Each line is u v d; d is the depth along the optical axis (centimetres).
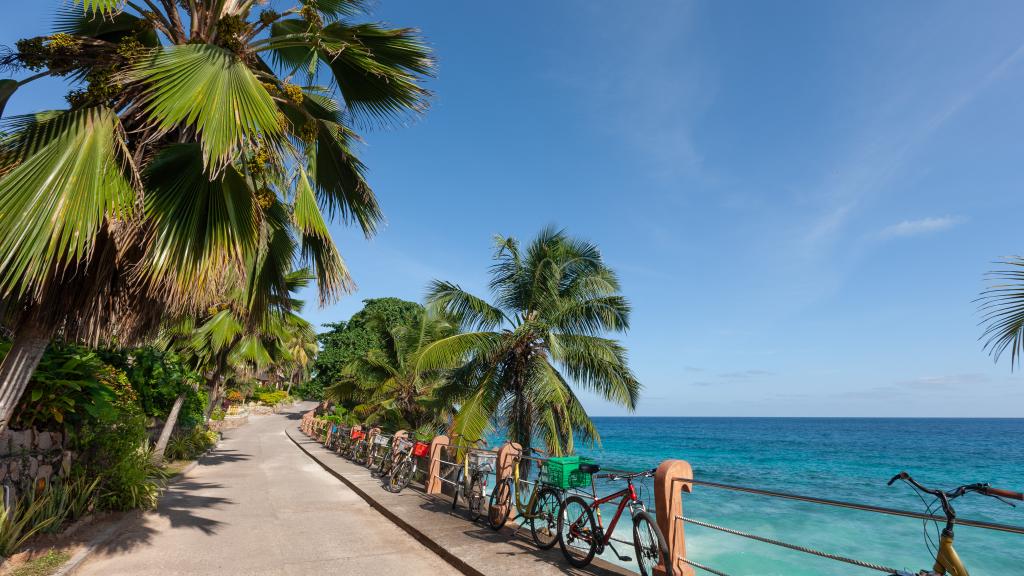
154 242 457
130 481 812
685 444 6131
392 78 623
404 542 713
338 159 685
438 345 1244
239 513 880
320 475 1439
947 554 288
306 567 589
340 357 4241
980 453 4812
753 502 2070
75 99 486
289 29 706
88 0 473
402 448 1167
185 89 457
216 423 3094
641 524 502
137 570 550
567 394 1360
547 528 654
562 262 1412
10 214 385
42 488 635
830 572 1098
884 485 2864
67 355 708
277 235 678
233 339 1534
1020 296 516
